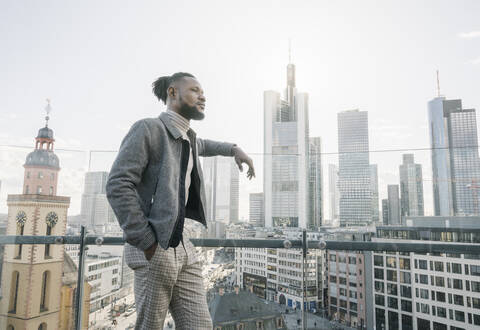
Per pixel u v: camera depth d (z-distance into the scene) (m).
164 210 1.19
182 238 1.36
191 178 1.48
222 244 2.25
